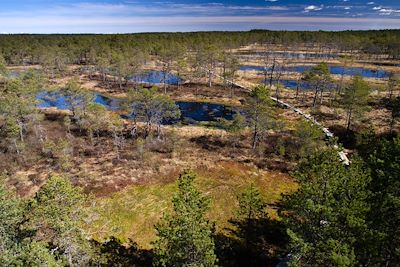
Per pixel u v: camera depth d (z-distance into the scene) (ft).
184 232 71.26
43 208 73.72
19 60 483.51
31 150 182.39
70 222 74.95
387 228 71.05
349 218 64.54
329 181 72.90
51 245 81.71
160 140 203.62
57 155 175.73
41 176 153.99
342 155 171.94
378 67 466.70
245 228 120.88
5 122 199.21
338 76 396.78
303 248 67.00
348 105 208.13
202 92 337.31
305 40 599.16
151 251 109.81
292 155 175.32
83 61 531.09
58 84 354.54
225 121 201.16
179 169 163.94
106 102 306.76
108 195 140.15
